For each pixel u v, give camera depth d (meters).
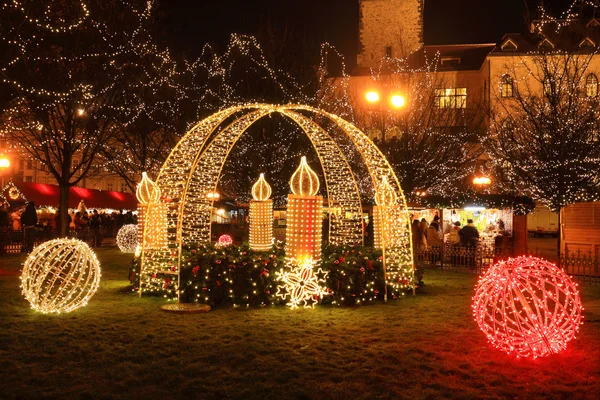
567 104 18.12
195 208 12.53
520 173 18.03
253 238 13.63
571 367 6.14
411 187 21.12
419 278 12.04
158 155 25.41
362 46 43.94
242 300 9.85
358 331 7.81
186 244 11.84
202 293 9.88
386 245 11.29
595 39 20.77
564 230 14.78
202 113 23.69
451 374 5.89
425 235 18.39
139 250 11.27
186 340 7.15
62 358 6.29
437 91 27.42
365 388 5.40
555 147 16.73
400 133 20.75
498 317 8.91
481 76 36.66
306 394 5.21
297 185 9.91
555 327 6.60
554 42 19.19
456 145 23.84
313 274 9.91
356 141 10.94
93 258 9.45
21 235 19.11
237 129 11.78
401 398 5.16
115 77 20.31
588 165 16.47
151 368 5.96
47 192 27.58
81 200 28.67
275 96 23.61
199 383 5.49
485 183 24.59
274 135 22.94
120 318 8.49
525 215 17.83
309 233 9.86
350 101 27.53
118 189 44.75
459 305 10.02
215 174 12.45
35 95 17.86
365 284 10.39
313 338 7.35
